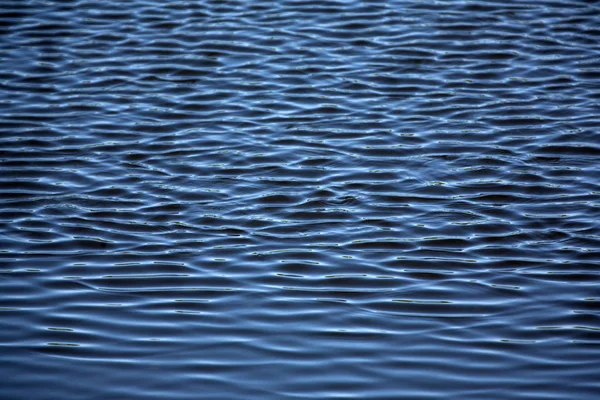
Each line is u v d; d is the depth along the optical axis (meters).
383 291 11.19
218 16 20.62
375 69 18.17
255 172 14.52
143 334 10.27
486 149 15.19
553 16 20.41
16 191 13.81
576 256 11.95
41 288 11.18
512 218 13.02
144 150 15.25
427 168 14.60
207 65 18.39
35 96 17.11
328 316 10.64
